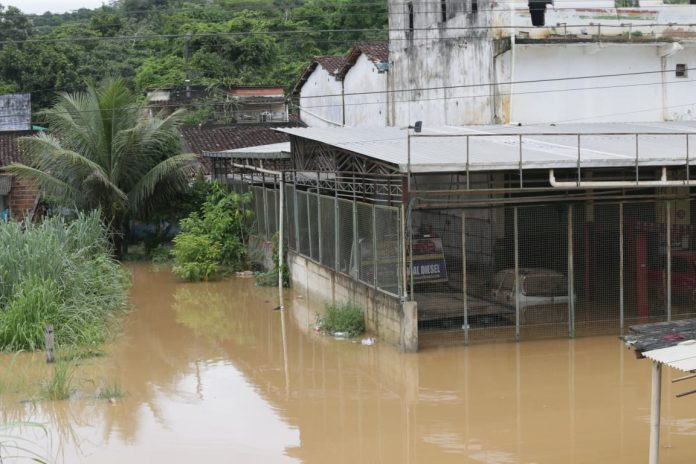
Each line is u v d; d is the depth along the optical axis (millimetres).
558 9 22406
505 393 12648
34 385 13414
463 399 12406
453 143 17250
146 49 51062
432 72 26297
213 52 47469
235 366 14695
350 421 11555
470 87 23891
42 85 44406
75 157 25312
